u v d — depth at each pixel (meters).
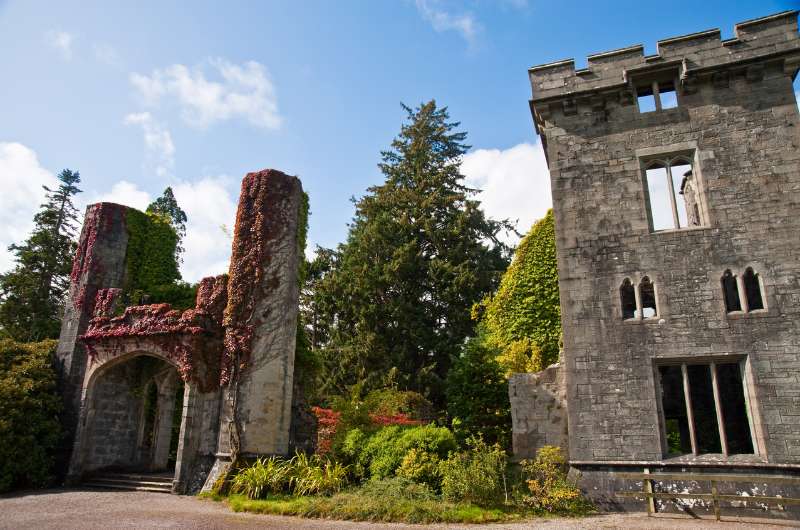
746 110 14.57
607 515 12.23
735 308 13.99
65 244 35.53
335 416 20.05
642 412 13.25
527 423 15.41
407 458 14.02
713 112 14.83
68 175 37.91
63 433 18.91
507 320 22.33
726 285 14.22
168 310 18.98
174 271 24.62
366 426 17.55
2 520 11.66
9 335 30.84
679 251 14.09
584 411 13.70
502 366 19.77
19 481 17.36
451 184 38.12
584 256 14.83
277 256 18.64
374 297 34.03
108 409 19.89
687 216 19.27
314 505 12.53
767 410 12.45
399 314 32.22
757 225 13.69
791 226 13.45
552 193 15.62
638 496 12.52
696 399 16.86
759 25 14.84
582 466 13.33
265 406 17.20
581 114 15.98
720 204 14.12
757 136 14.31
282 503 13.15
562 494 12.45
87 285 20.91
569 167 15.66
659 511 12.33
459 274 33.19
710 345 13.20
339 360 33.06
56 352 20.39
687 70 14.91
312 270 38.84
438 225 36.00
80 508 13.36
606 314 14.21
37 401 18.22
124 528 10.68
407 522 11.44
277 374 17.72
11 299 32.28
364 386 30.67
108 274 21.58
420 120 39.97
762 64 14.50
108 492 16.75
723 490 12.20
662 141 15.04
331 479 14.56
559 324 20.78
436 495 13.09
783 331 12.80
